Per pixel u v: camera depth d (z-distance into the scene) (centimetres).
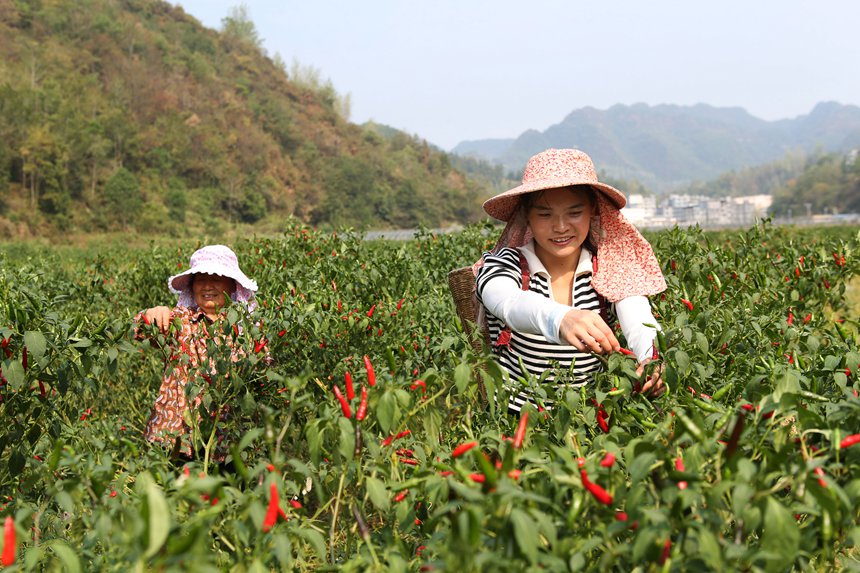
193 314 498
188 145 14262
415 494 243
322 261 834
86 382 365
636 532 192
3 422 345
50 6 16262
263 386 445
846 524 194
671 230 802
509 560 173
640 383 304
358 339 535
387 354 254
